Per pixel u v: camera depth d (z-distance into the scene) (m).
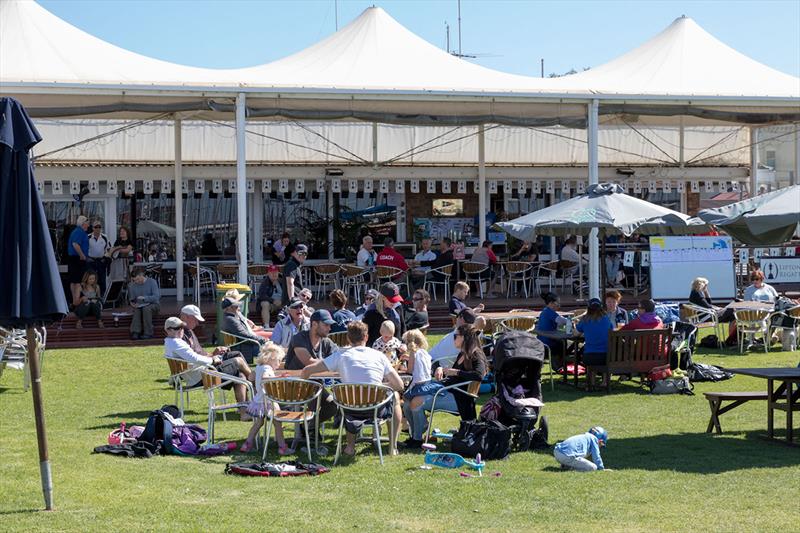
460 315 10.91
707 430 10.27
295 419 9.07
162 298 22.92
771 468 8.55
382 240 25.09
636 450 9.40
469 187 25.61
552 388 13.27
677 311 17.31
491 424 9.16
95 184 23.30
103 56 18.86
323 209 24.83
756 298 17.84
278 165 24.16
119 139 23.73
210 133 24.16
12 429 10.43
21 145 6.82
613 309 14.65
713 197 28.45
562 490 7.80
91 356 15.91
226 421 11.00
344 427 10.07
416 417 9.72
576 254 22.92
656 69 21.28
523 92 18.86
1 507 7.21
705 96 19.36
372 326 12.80
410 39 21.14
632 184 26.66
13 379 14.04
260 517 6.96
